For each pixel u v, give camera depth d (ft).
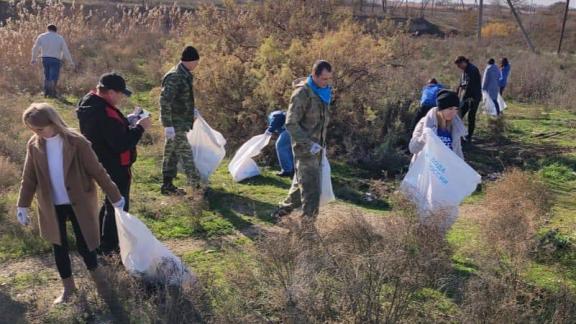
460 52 94.89
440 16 220.23
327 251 14.99
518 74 65.16
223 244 19.03
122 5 107.24
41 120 13.37
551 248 18.65
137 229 14.96
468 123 38.68
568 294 14.99
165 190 23.80
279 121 26.68
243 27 38.75
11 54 52.60
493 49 103.30
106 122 15.67
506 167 32.73
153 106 43.01
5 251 18.04
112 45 68.80
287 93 31.78
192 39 38.29
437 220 16.66
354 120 33.63
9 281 16.21
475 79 37.70
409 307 14.44
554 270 17.74
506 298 13.82
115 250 16.98
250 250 17.37
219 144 24.86
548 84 62.75
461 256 18.26
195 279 15.23
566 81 64.69
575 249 19.16
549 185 29.19
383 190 24.85
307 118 18.19
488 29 166.20
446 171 17.93
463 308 14.14
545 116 49.83
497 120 42.24
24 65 51.03
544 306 14.92
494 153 36.19
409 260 14.19
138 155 29.58
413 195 17.79
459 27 181.47
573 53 130.52
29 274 16.71
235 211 22.34
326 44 33.24
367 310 13.41
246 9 40.88
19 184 23.72
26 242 18.34
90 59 60.49
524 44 140.87
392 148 31.37
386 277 13.96
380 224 17.89
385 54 34.73
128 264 15.38
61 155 13.80
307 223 16.52
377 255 13.98
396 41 37.52
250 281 14.92
